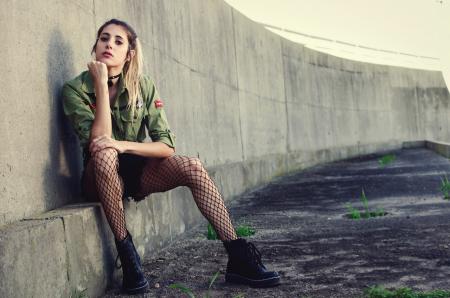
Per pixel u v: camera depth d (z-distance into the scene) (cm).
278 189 818
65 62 303
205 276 304
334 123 1472
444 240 359
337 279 280
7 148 228
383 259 318
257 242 398
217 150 685
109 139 271
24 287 201
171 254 375
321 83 1393
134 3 434
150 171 296
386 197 637
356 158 1514
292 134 1155
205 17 676
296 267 312
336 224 464
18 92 244
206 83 655
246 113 858
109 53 288
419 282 265
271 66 1045
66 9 308
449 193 630
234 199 713
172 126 511
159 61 486
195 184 285
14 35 243
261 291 266
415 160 1283
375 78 1781
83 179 289
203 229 491
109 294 276
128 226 330
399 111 1927
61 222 237
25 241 204
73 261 245
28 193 245
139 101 299
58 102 290
